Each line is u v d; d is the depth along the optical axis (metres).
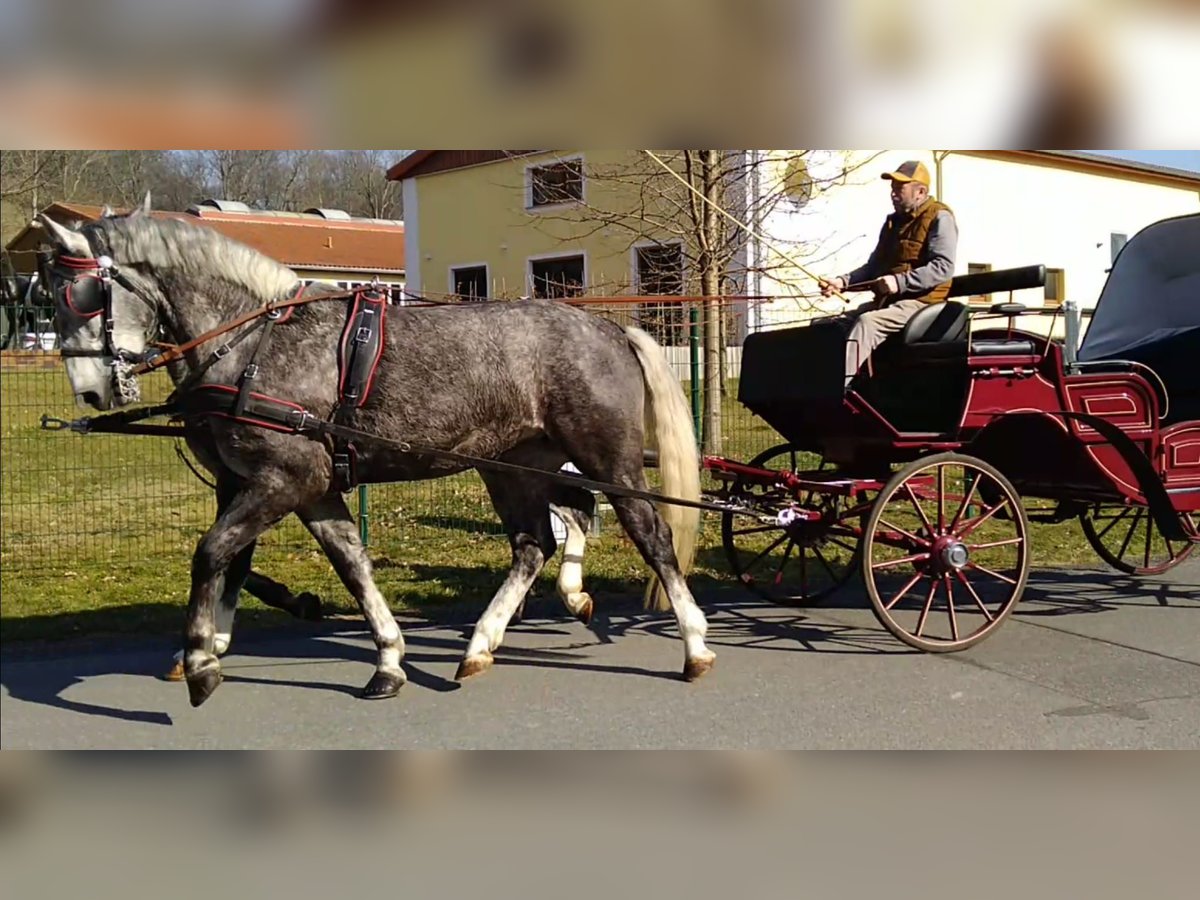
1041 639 6.18
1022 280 5.64
